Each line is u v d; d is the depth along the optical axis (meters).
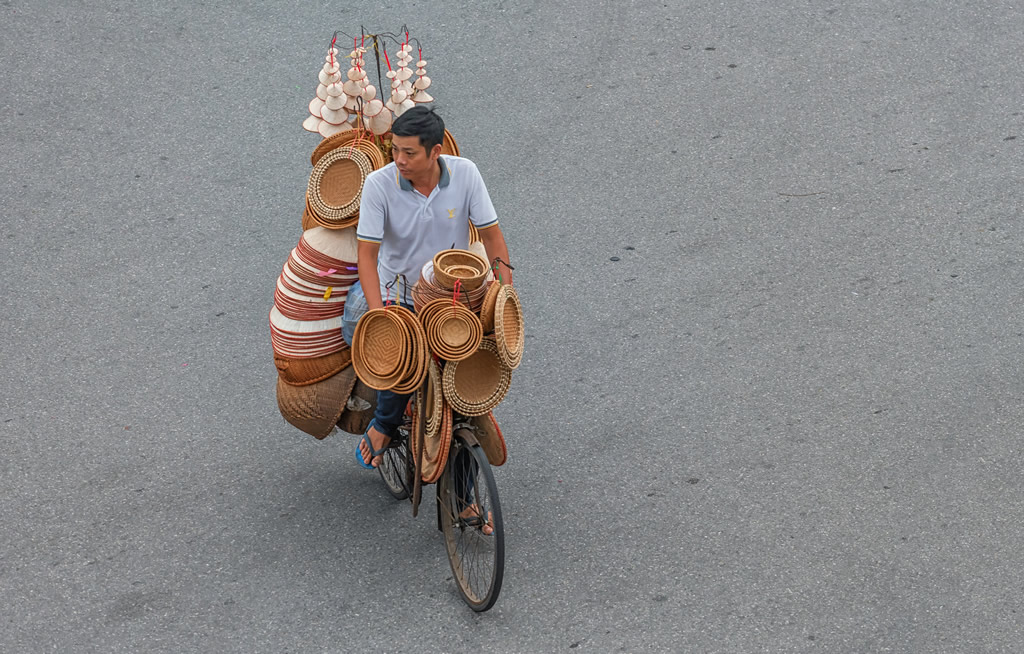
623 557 12.17
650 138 20.03
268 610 11.76
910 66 21.52
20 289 17.02
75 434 14.32
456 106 21.02
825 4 23.56
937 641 11.01
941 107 20.36
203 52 22.78
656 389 14.69
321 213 11.85
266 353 15.71
